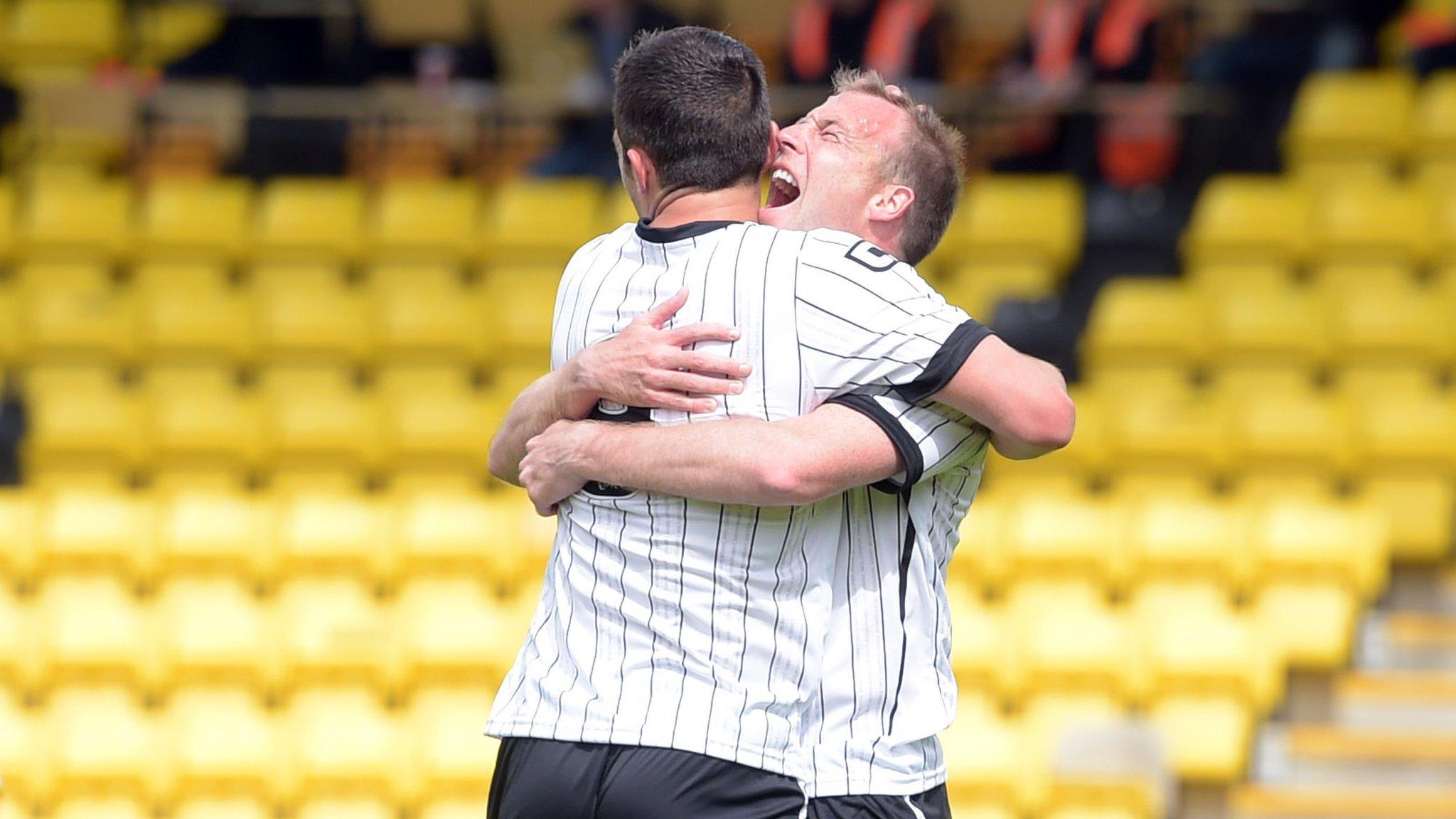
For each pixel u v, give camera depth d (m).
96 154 37.78
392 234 35.19
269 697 27.00
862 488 8.42
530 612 27.36
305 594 28.02
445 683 26.70
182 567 28.69
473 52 35.91
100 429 31.31
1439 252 33.53
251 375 33.47
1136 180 34.69
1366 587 27.39
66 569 28.84
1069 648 25.94
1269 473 29.69
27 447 31.22
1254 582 27.45
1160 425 29.95
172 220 35.53
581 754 8.08
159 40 41.00
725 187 8.46
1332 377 31.77
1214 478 29.91
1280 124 35.94
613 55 34.91
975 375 8.09
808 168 9.08
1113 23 33.66
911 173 9.04
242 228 35.66
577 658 8.20
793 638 8.14
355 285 35.31
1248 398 30.34
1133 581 27.61
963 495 8.85
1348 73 36.34
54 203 35.78
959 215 34.00
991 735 24.53
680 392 8.18
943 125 9.32
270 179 37.09
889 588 8.45
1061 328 31.56
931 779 8.51
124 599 28.11
